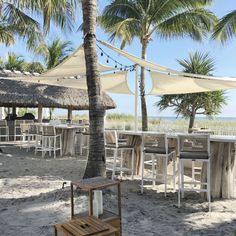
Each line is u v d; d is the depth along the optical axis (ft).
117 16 36.09
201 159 14.02
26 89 41.57
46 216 11.76
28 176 20.08
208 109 44.19
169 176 17.99
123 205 13.41
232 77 21.04
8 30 33.86
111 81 28.91
